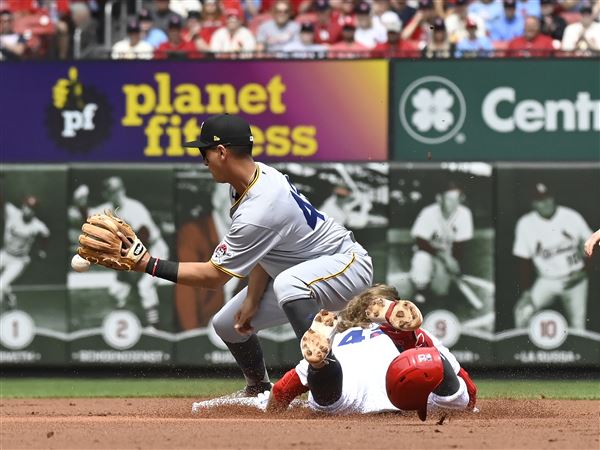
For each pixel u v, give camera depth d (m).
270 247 21.52
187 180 41.03
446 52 41.22
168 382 39.28
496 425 19.44
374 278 40.56
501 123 41.00
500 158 40.97
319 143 40.97
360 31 43.81
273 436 17.59
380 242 40.66
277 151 41.03
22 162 41.47
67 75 41.53
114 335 40.78
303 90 41.00
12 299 41.03
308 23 43.94
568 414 24.56
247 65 41.03
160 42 44.66
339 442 16.86
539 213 40.59
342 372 20.86
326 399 21.11
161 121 41.28
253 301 23.75
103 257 20.55
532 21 42.94
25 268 41.12
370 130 40.91
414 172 40.75
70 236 41.12
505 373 40.50
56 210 41.19
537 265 40.47
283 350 39.81
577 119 40.94
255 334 25.69
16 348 41.03
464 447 16.36
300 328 21.67
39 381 40.09
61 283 41.03
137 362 40.62
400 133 41.03
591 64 40.94
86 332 40.78
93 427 19.41
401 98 40.97
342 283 22.16
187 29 44.84
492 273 40.47
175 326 40.53
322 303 22.17
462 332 40.41
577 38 43.03
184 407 28.12
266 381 26.30
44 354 40.88
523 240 40.53
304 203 22.08
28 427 19.58
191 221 41.00
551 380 40.09
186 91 41.28
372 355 21.50
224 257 21.22
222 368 40.69
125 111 41.38
